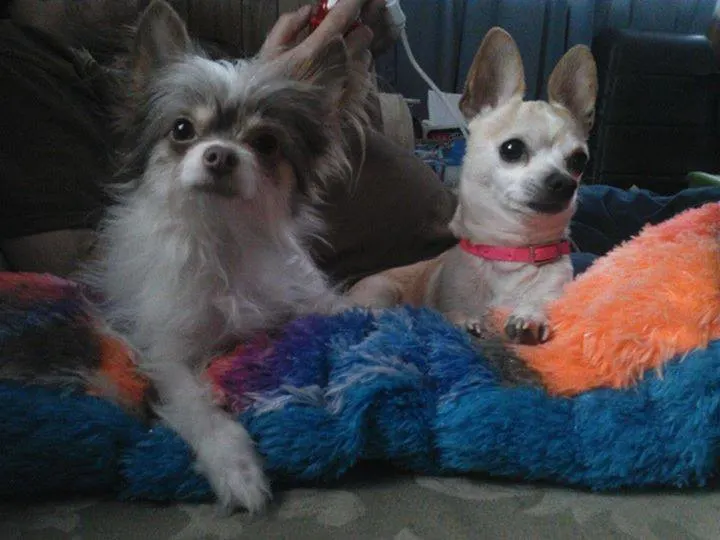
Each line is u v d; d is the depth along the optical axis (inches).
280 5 28.9
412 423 16.5
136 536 14.9
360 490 16.3
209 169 18.2
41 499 15.8
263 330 19.7
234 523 15.3
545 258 22.1
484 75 24.3
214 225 18.9
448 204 27.5
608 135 42.2
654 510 15.8
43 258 21.0
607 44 41.9
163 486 15.7
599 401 16.6
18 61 21.7
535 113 22.7
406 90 43.5
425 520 15.5
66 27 25.7
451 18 42.5
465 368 17.2
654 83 41.2
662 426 16.2
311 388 16.9
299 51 21.4
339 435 16.2
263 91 19.5
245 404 16.9
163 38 20.4
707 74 41.3
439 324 18.5
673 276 17.8
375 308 20.8
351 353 17.5
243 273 19.7
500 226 22.3
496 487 16.4
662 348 16.8
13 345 16.9
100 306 19.7
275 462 16.1
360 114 22.6
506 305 21.5
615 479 16.1
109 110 21.8
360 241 25.8
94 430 15.6
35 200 20.7
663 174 42.9
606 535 15.1
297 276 21.0
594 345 17.3
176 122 19.1
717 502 16.0
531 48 43.6
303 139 20.5
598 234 32.0
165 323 18.9
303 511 15.6
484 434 16.2
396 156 26.3
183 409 16.6
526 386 17.1
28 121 21.0
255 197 19.2
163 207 19.0
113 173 20.9
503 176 22.1
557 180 21.6
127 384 17.4
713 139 42.6
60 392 16.2
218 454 15.8
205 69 19.7
